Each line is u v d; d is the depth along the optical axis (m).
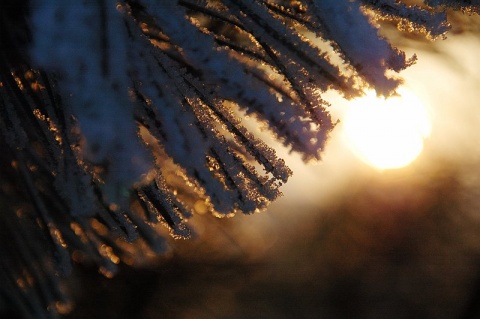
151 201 0.18
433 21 0.19
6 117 0.18
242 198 0.18
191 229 0.22
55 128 0.17
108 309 0.33
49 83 0.17
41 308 0.21
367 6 0.18
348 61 0.18
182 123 0.17
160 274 0.40
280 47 0.18
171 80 0.17
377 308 0.67
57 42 0.15
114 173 0.15
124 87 0.15
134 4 0.17
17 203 0.20
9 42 0.17
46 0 0.15
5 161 0.20
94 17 0.15
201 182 0.18
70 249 0.21
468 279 0.70
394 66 0.18
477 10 0.20
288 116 0.18
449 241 0.72
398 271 0.69
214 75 0.17
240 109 0.18
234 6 0.18
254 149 0.18
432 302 0.69
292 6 0.18
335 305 0.64
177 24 0.17
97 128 0.15
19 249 0.21
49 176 0.20
